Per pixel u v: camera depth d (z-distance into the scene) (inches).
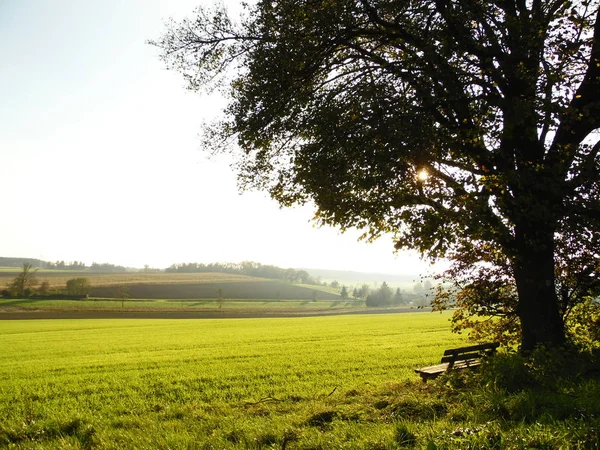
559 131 424.8
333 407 365.4
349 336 1488.7
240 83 493.4
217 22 483.5
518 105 365.1
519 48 390.6
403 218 402.9
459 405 297.4
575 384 312.2
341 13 422.0
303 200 510.9
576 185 377.7
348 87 469.1
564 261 472.4
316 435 273.9
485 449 204.1
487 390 321.4
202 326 2313.0
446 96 400.2
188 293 5743.1
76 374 823.1
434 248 408.5
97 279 6510.8
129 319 3073.3
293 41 443.2
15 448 333.4
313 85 497.0
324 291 7303.2
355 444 238.5
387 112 407.2
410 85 426.0
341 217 459.8
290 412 396.2
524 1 446.9
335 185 429.7
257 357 974.4
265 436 288.2
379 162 389.4
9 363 1018.7
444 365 487.8
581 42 392.8
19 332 1990.7
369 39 491.5
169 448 281.1
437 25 424.5
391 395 409.7
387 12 445.4
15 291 4451.3
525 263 421.7
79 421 408.5
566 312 485.1
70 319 3004.4
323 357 931.3
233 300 5615.2
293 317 3430.1
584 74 410.0
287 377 704.4
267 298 6092.5
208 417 397.1
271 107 457.7
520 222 407.8
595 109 403.2
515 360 358.9
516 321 505.7
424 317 2755.9
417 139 389.4
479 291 502.9
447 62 412.2
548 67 411.5
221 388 643.5
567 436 205.9
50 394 641.0
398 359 878.4
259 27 464.1
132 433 336.5
